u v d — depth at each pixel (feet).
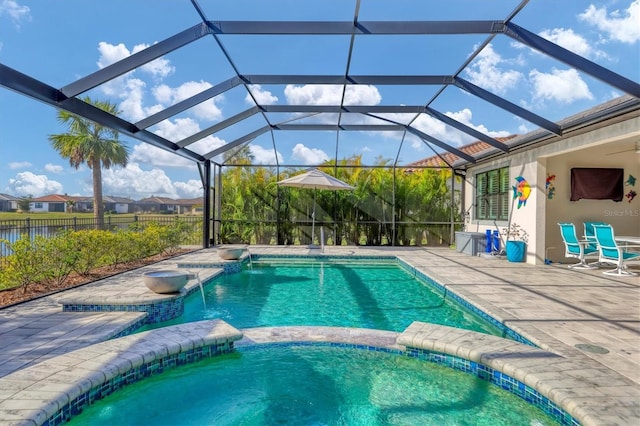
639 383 9.71
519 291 20.74
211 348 13.14
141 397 11.10
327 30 19.06
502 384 11.02
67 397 8.89
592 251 30.45
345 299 22.30
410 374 12.35
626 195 33.42
